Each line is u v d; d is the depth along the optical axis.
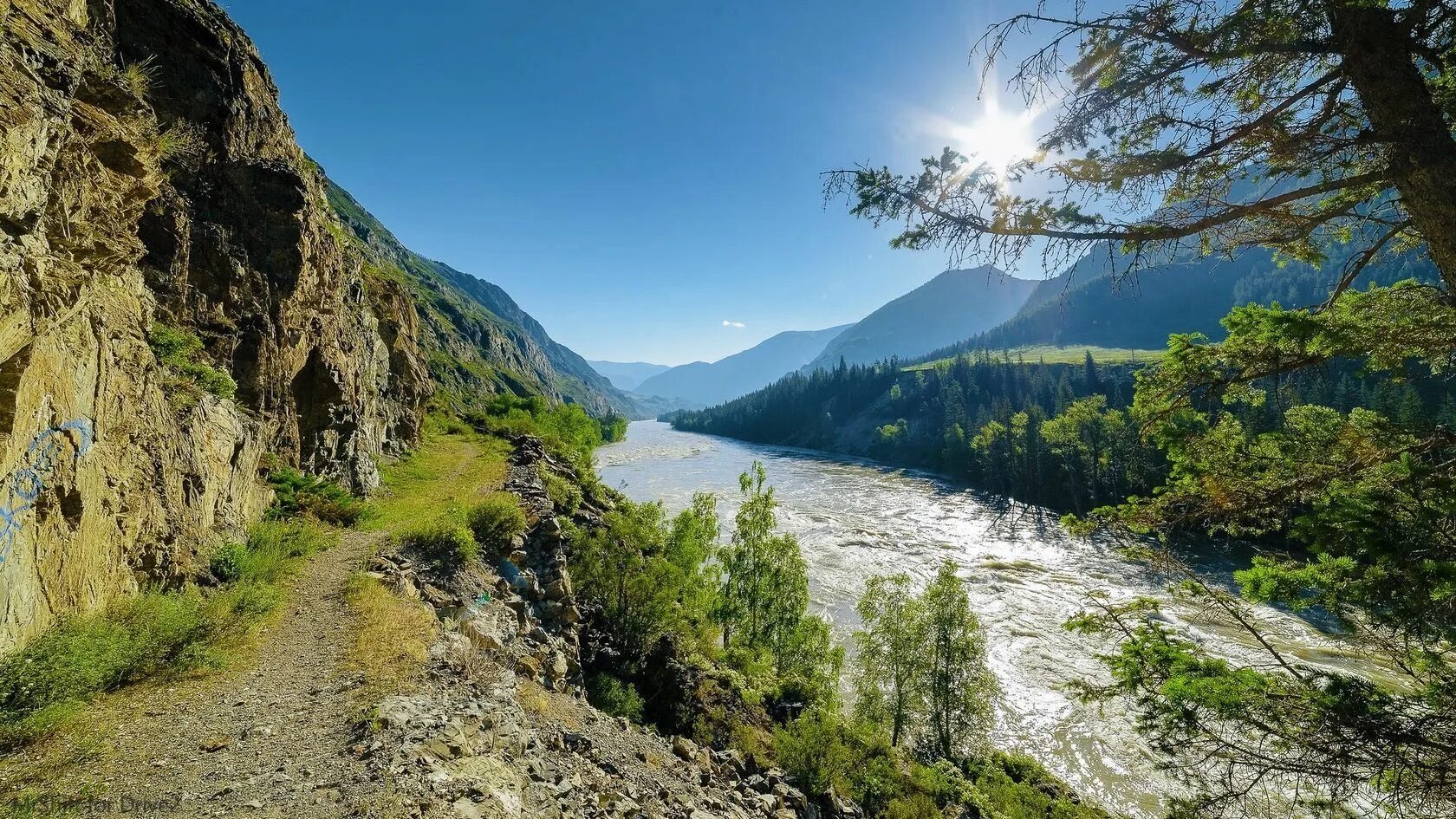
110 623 9.75
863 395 186.38
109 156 12.07
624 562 22.64
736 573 34.56
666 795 10.84
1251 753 5.81
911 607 28.61
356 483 28.67
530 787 8.36
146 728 7.96
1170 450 7.40
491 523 22.58
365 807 6.45
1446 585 5.16
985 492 87.50
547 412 99.00
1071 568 49.47
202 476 14.58
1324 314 6.38
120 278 12.27
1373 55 5.46
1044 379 133.62
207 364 17.81
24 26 9.57
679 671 21.08
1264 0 5.39
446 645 12.30
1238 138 6.16
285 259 22.38
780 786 15.56
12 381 8.21
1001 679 32.19
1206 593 6.91
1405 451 5.87
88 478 9.98
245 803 6.45
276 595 13.60
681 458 137.12
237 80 21.03
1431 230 5.44
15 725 7.21
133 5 17.30
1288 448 6.79
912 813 17.91
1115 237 6.32
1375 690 5.56
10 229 8.52
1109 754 26.44
